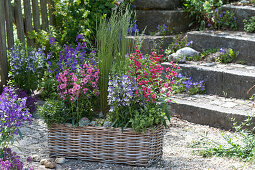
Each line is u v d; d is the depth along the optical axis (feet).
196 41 21.02
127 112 10.77
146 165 10.80
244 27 21.26
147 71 11.27
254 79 16.28
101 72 12.20
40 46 19.43
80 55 13.82
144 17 23.68
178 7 24.54
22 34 18.51
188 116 16.15
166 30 23.20
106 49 12.28
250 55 18.89
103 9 21.90
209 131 14.87
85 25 20.61
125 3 23.45
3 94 10.00
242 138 13.73
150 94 10.81
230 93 17.13
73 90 10.95
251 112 14.88
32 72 17.51
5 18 17.79
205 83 17.83
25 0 18.70
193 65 18.67
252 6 22.26
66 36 19.98
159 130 10.89
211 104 16.16
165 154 12.01
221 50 19.52
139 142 10.68
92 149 11.04
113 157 10.93
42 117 11.21
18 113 9.61
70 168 10.64
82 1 21.39
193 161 11.30
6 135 9.80
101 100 12.20
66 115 11.19
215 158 11.63
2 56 17.34
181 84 17.19
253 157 11.28
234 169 10.55
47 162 10.71
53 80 15.87
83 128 10.96
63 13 20.01
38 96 18.19
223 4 23.53
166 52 20.84
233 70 17.54
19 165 9.21
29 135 13.74
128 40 13.28
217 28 22.59
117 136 10.75
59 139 11.26
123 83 10.61
